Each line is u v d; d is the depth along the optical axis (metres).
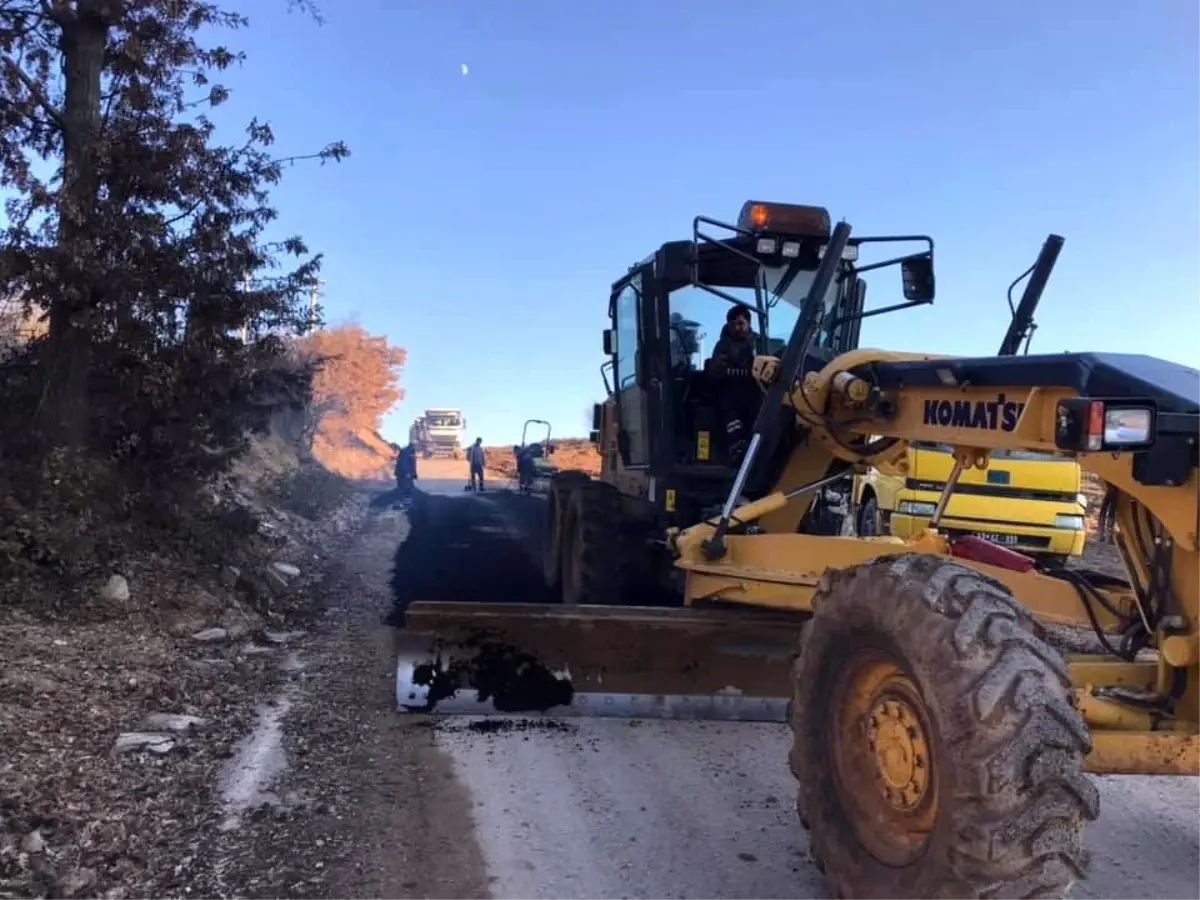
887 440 5.42
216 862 3.94
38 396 8.40
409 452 23.94
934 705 2.93
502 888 3.83
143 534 8.36
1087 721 3.30
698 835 4.36
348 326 52.25
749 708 5.46
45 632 6.50
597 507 7.86
